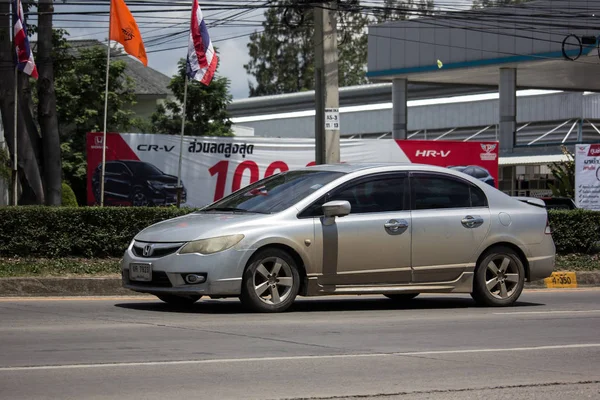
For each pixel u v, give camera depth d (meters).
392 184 23.19
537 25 71.12
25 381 13.23
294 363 15.07
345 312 22.80
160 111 86.25
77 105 79.94
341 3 38.81
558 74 83.44
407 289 22.98
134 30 38.97
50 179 40.34
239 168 44.22
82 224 30.34
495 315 22.69
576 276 33.91
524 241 24.61
